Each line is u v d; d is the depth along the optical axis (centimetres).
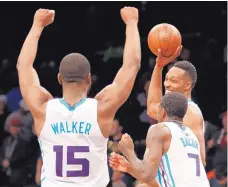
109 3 3016
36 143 2453
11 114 2531
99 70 2914
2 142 2664
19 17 3028
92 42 3023
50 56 3006
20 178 2425
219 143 2339
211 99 2830
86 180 1109
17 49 3016
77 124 1109
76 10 3034
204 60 2895
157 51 1380
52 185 1109
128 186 2208
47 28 3017
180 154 1211
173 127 1221
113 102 1111
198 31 2966
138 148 2394
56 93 2834
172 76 1370
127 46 1138
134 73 1123
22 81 1130
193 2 2962
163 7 2966
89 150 1109
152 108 1416
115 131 2214
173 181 1209
